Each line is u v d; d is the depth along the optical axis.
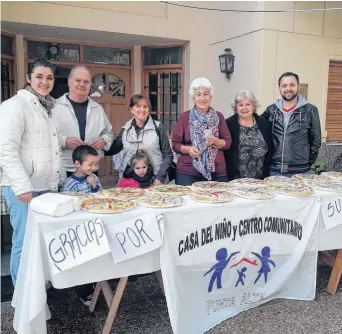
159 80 6.54
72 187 2.73
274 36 5.26
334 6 5.53
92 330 2.43
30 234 2.13
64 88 6.21
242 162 3.32
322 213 2.74
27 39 5.80
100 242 2.04
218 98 6.18
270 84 5.34
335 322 2.56
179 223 2.28
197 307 2.41
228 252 2.47
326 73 5.66
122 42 6.27
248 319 2.56
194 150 3.09
